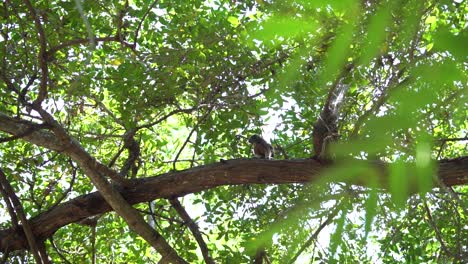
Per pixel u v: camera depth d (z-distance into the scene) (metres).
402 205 1.02
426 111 0.92
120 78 6.86
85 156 6.36
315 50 1.00
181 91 6.78
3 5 6.48
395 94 0.92
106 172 6.55
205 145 8.10
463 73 0.87
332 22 0.94
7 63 6.92
